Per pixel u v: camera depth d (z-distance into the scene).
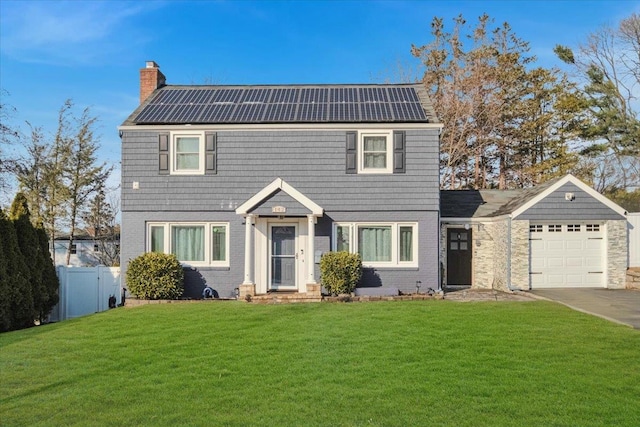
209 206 17.84
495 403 6.95
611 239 18.48
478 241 19.94
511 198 21.41
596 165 35.19
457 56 36.72
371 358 9.13
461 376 8.07
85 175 30.69
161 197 17.84
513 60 35.94
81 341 10.98
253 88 21.62
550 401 7.02
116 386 7.85
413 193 17.70
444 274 19.80
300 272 17.84
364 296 16.44
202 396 7.34
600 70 35.16
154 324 12.58
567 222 18.59
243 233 17.77
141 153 17.88
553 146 35.94
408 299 16.39
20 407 6.99
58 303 18.81
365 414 6.62
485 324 11.87
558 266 18.70
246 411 6.76
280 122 17.77
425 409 6.77
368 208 17.73
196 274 17.78
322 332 11.30
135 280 16.83
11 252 15.17
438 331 11.17
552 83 36.56
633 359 8.93
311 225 16.97
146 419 6.52
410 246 17.89
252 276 17.66
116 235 33.19
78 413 6.75
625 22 33.94
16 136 23.16
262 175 17.86
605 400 7.04
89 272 19.12
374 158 17.92
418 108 18.59
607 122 34.00
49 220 29.92
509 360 8.90
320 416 6.56
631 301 15.35
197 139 17.97
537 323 11.95
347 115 18.08
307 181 17.83
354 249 17.80
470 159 36.59
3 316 14.35
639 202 30.91
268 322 12.55
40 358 9.62
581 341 10.20
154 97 20.52
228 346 10.16
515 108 35.47
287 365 8.77
